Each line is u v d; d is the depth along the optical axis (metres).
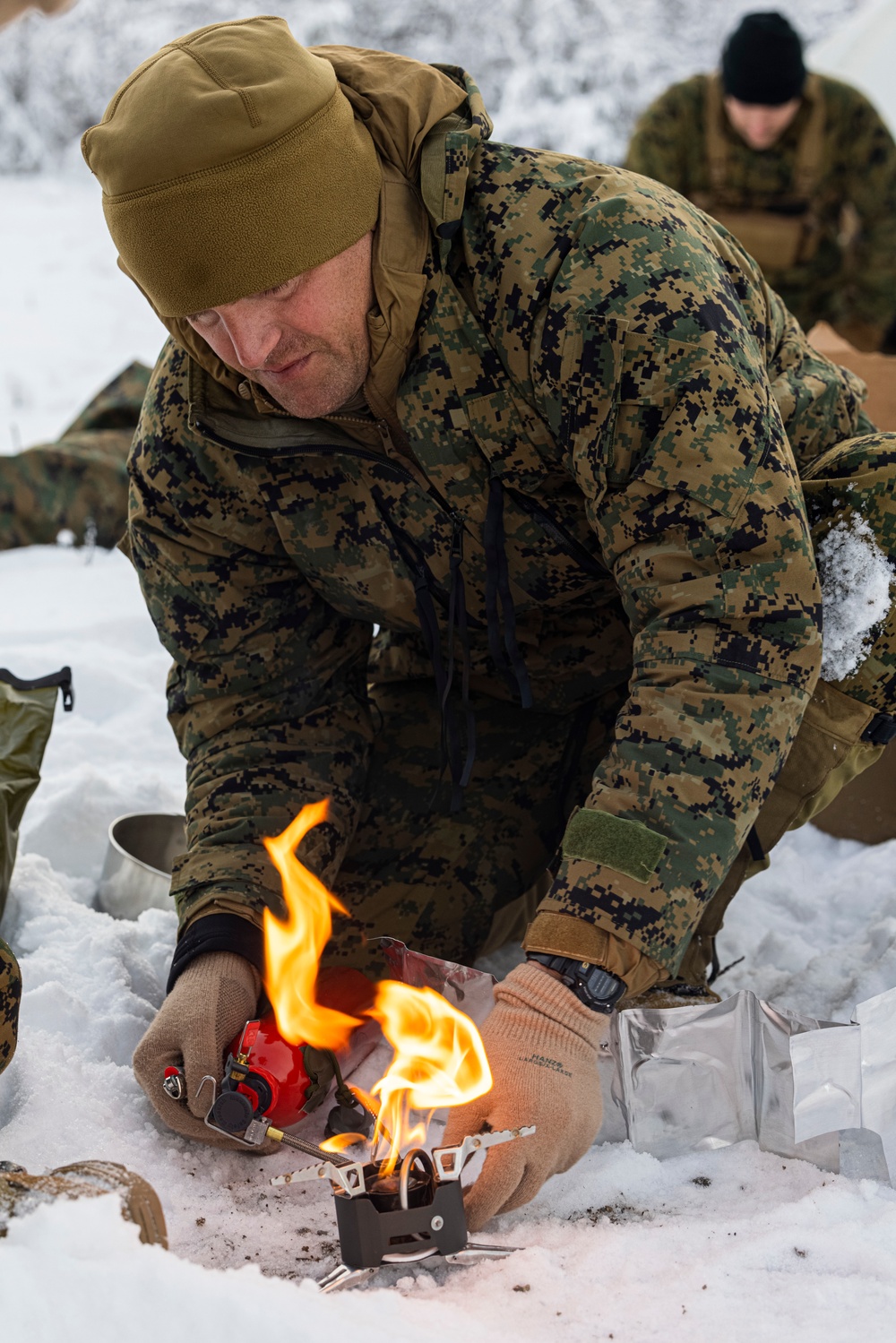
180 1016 1.68
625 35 15.94
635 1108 1.61
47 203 14.62
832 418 2.09
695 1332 1.27
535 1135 1.42
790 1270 1.38
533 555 1.87
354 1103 1.67
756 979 2.05
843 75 7.46
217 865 1.84
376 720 2.26
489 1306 1.30
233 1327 1.04
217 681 2.02
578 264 1.61
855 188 4.57
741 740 1.54
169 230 1.57
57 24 17.03
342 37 16.36
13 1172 1.23
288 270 1.59
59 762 2.86
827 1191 1.50
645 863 1.49
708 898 1.53
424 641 2.02
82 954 2.00
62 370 8.05
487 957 2.16
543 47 15.73
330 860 1.96
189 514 1.95
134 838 2.46
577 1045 1.47
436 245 1.69
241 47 1.59
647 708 1.56
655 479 1.57
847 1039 1.56
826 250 4.67
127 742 2.98
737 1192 1.56
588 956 1.48
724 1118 1.63
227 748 2.00
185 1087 1.64
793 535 1.57
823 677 1.85
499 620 1.99
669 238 1.63
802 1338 1.26
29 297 9.76
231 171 1.54
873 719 1.88
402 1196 1.33
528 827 2.11
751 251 4.65
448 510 1.85
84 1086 1.73
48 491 4.07
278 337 1.65
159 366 1.99
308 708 2.05
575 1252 1.41
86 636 3.48
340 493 1.90
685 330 1.57
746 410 1.57
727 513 1.55
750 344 1.64
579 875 1.51
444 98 1.72
